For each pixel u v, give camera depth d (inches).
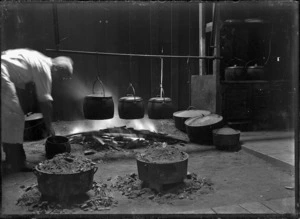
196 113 257.6
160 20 329.4
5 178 153.8
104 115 189.8
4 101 146.5
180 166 127.7
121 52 331.9
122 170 169.0
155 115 212.8
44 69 149.5
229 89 256.4
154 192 129.3
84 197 126.1
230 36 287.4
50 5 289.4
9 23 275.3
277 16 274.2
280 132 257.6
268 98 263.7
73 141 235.9
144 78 339.0
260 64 292.5
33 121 236.5
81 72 326.6
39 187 120.0
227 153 203.6
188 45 335.6
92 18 323.0
